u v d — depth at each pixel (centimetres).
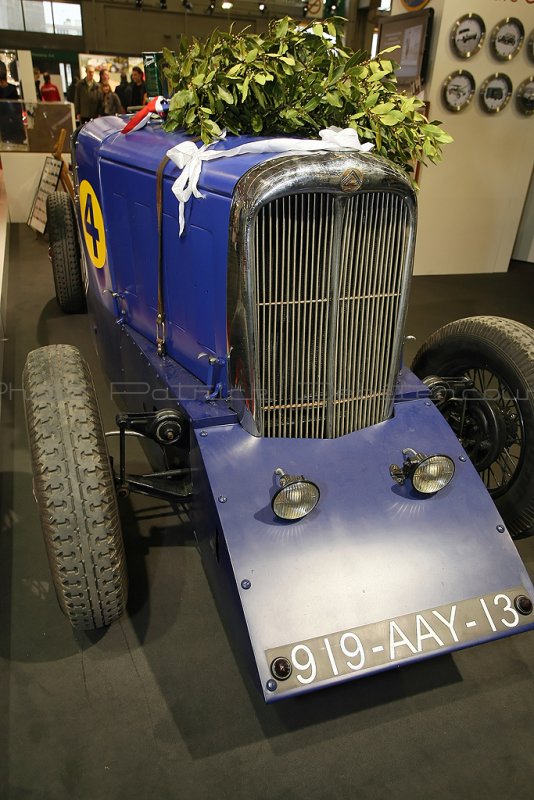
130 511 222
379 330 163
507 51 501
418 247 566
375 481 158
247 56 171
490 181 554
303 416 165
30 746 141
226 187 146
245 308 147
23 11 1012
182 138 187
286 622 133
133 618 177
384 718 151
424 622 140
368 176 140
